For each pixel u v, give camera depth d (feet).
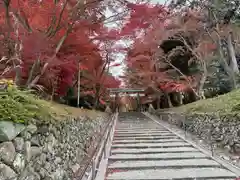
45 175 12.52
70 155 19.57
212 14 42.75
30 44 19.38
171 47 57.31
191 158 20.43
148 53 57.57
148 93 83.41
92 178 13.17
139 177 15.40
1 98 10.44
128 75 70.38
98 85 55.93
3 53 20.66
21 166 9.64
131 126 47.16
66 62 24.72
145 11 26.45
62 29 24.49
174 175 15.72
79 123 25.44
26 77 22.07
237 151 22.43
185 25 47.57
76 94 50.24
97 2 22.98
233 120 24.32
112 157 20.39
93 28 27.20
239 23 41.19
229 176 15.43
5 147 8.61
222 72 53.21
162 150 23.39
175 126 46.03
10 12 19.84
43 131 12.98
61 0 22.86
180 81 55.21
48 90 32.68
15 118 9.78
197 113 36.83
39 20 22.47
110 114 81.76
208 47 49.01
